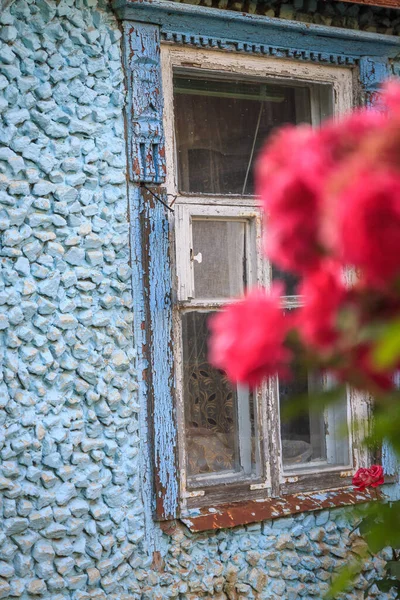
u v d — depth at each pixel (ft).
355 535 13.71
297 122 14.12
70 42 11.52
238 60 13.24
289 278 13.67
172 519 12.18
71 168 11.46
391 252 2.57
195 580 12.32
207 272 13.03
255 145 13.62
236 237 13.34
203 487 12.69
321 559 13.38
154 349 12.10
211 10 12.48
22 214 11.01
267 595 12.86
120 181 11.93
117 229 11.86
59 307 11.32
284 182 2.83
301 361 3.02
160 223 12.21
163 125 12.46
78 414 11.43
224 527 12.43
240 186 13.41
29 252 11.10
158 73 12.24
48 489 11.16
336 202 2.62
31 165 11.19
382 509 3.82
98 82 11.76
